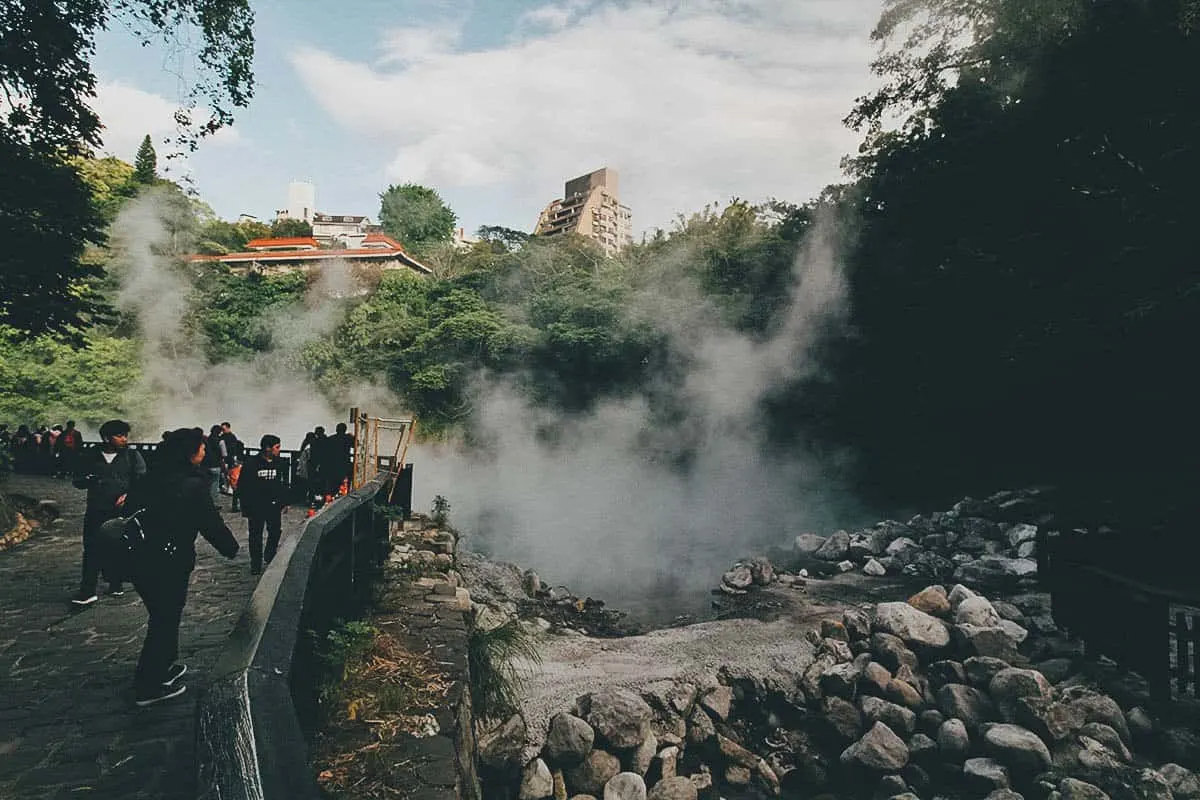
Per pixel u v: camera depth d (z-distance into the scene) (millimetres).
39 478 16594
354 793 2570
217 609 5258
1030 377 15945
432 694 3504
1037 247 15148
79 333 11297
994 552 12852
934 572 12477
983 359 17609
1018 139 16594
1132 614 7379
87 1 10453
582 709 6527
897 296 21094
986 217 17469
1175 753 6480
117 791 2598
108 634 4605
